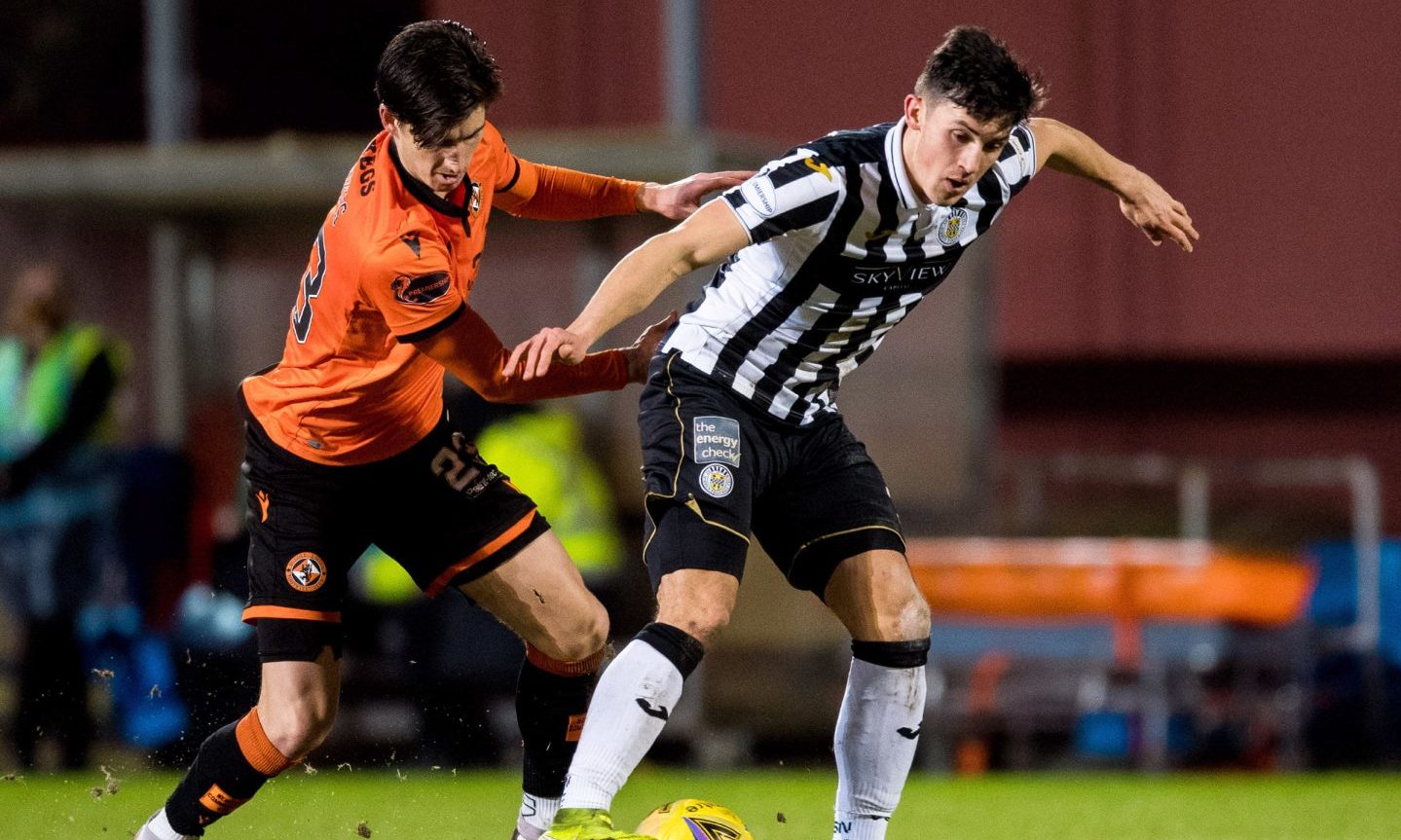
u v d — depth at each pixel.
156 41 42.81
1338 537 45.25
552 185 17.53
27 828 23.23
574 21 48.59
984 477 35.38
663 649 14.43
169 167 36.75
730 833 15.40
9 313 37.47
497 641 31.70
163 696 33.00
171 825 16.56
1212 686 36.06
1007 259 48.34
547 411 34.69
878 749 15.70
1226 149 47.06
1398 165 46.31
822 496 15.83
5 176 37.16
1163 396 48.06
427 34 14.66
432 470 16.39
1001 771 36.44
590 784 14.27
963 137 14.23
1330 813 25.88
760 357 15.70
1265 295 47.06
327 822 23.30
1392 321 46.41
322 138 57.69
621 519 35.34
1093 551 34.03
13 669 33.09
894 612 15.49
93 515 32.91
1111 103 47.41
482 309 37.66
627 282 14.27
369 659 32.06
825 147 14.84
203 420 39.53
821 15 48.41
